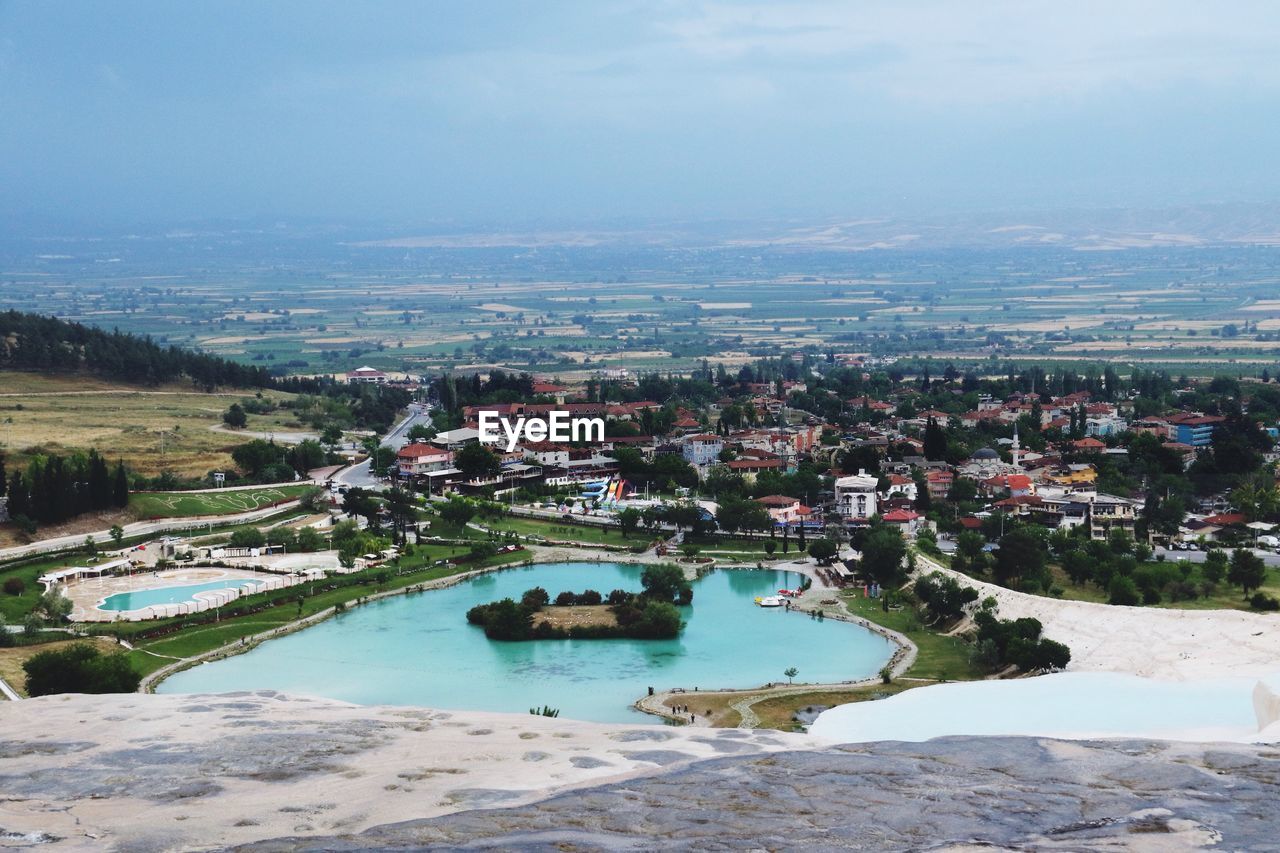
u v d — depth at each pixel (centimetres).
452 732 5659
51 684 16475
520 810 4472
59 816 4631
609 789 4662
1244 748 5069
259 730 5675
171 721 5888
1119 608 19088
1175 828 4184
